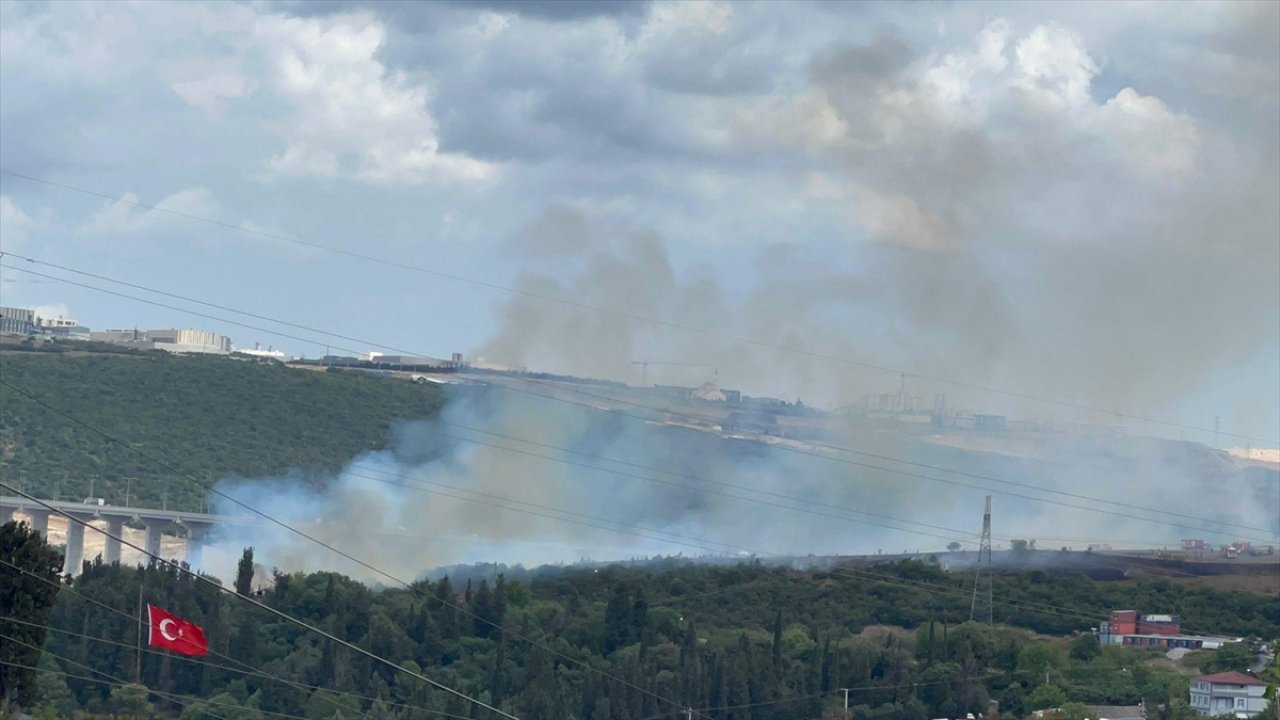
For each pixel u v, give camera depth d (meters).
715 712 125.75
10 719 80.44
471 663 124.50
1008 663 141.00
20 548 81.94
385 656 121.69
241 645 116.44
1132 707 128.50
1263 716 57.88
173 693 111.25
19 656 81.31
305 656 118.31
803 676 132.00
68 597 112.25
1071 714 122.88
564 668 126.75
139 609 114.00
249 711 108.88
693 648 134.62
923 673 135.38
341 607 127.44
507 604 138.50
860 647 139.00
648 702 120.69
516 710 116.75
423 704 115.25
